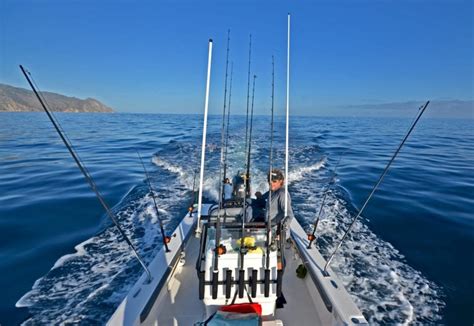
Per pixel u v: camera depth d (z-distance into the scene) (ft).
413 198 21.79
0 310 10.51
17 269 12.91
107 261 13.52
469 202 20.98
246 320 6.40
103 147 44.45
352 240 15.43
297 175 27.27
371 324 9.87
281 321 7.70
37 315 10.29
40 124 89.35
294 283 9.80
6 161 34.58
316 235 15.85
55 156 37.60
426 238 15.71
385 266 13.12
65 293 11.37
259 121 77.05
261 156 33.24
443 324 9.91
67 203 20.71
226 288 6.82
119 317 7.10
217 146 38.58
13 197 21.93
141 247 14.71
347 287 11.68
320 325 8.09
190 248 11.78
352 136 61.41
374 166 32.14
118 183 25.50
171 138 53.06
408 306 10.69
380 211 19.26
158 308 8.36
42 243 15.16
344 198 21.50
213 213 9.47
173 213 18.76
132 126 84.53
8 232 16.35
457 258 13.84
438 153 41.50
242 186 11.14
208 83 8.28
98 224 17.44
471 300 11.03
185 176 26.53
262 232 7.88
